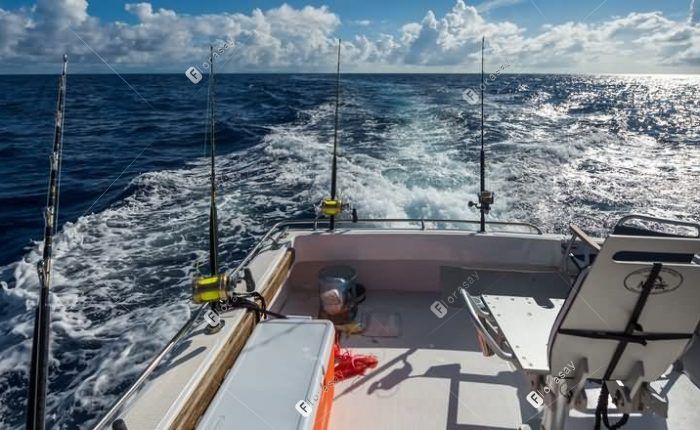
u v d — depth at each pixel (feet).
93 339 12.93
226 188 26.61
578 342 3.97
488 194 8.55
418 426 5.74
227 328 5.42
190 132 47.47
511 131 44.86
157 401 4.19
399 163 30.76
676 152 41.57
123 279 16.39
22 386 11.42
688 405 5.90
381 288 9.17
